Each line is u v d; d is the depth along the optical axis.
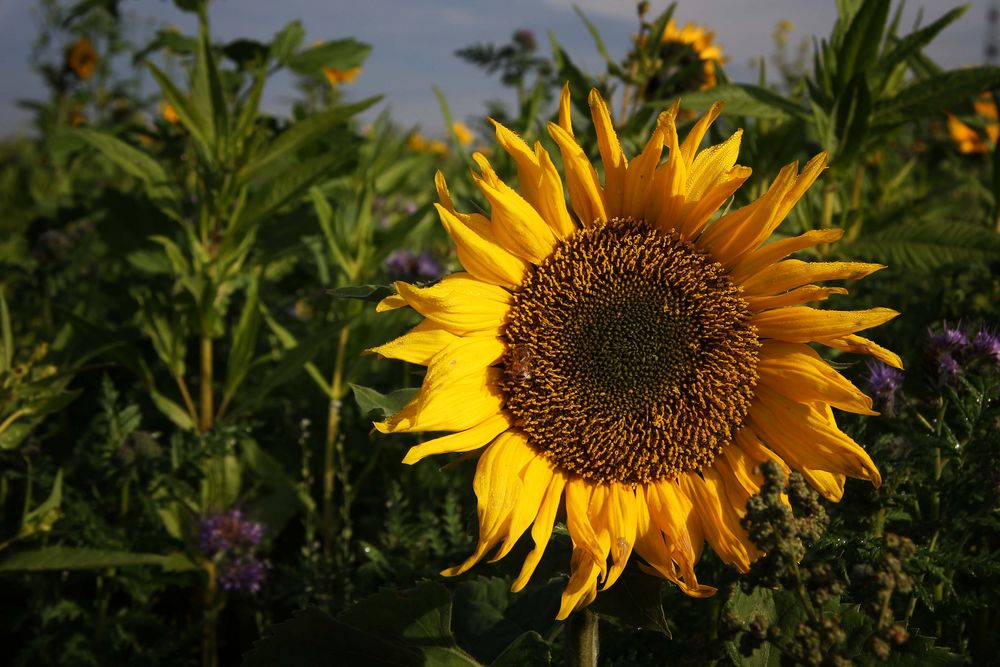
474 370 2.04
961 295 3.24
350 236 4.19
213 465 3.71
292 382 4.57
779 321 2.09
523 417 2.10
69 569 2.94
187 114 3.70
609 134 2.11
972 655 2.51
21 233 7.68
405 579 3.18
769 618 2.10
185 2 3.81
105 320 5.33
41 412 2.99
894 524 2.40
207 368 3.77
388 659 2.18
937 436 2.32
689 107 3.60
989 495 2.16
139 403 4.31
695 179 2.13
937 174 6.58
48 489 3.23
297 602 3.52
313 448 4.35
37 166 10.31
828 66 3.66
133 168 3.78
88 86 11.05
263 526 3.57
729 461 2.15
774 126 3.88
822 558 2.18
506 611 2.61
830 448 2.03
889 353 1.98
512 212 2.03
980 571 2.13
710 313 2.11
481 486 1.97
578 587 1.83
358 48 4.63
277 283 5.44
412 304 1.94
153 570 3.21
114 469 3.17
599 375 2.10
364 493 4.30
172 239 4.44
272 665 2.19
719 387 2.11
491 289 2.10
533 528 1.99
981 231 3.24
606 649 2.62
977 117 4.54
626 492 2.11
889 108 3.61
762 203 2.06
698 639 1.89
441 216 2.00
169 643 3.11
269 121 4.95
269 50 4.57
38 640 2.96
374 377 4.72
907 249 3.34
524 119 5.34
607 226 2.18
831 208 3.67
